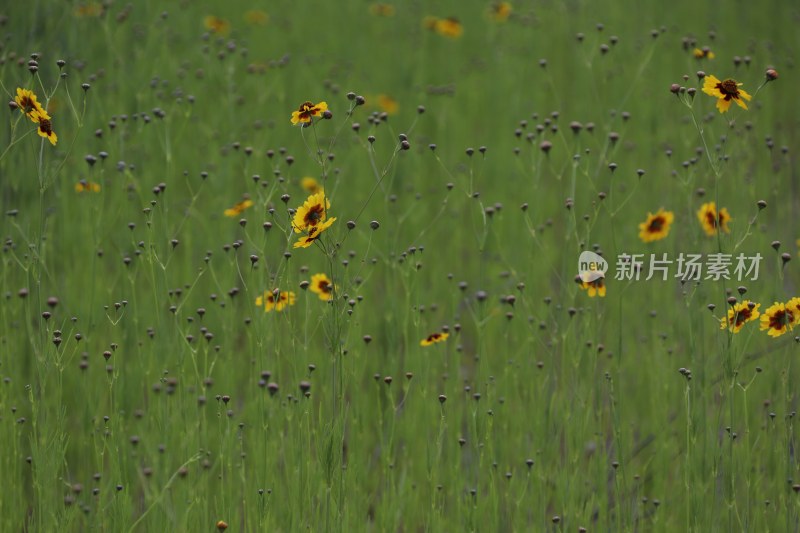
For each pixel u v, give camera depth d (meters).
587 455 13.04
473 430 10.56
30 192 15.31
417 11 26.48
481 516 10.53
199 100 18.53
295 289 13.75
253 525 11.18
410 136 20.23
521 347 13.31
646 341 14.09
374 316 14.77
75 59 16.83
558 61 23.92
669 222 12.70
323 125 18.77
